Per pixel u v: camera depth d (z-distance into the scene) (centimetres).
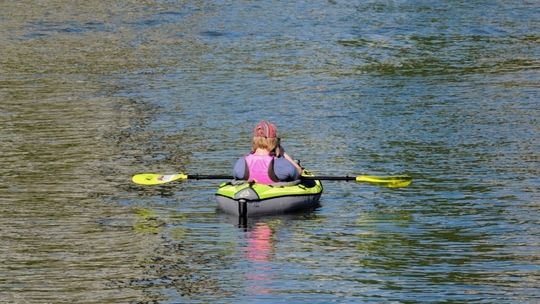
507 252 4000
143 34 11812
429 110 7512
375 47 10869
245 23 12469
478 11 13162
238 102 7956
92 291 3550
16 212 4744
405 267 3812
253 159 4797
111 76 9262
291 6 13650
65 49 10856
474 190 5109
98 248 4119
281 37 11544
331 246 4125
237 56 10381
